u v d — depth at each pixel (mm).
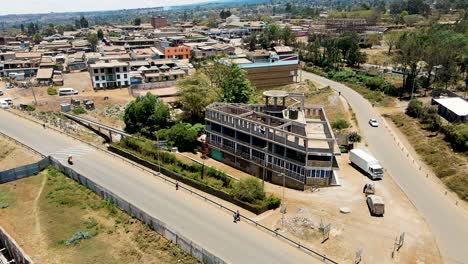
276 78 156750
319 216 61844
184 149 96062
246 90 120375
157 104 111000
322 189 71375
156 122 107625
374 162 76062
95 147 92688
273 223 59969
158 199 67188
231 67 125875
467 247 54469
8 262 55156
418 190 71000
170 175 77938
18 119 113062
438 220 61188
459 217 62219
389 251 52812
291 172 74125
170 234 54344
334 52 186250
